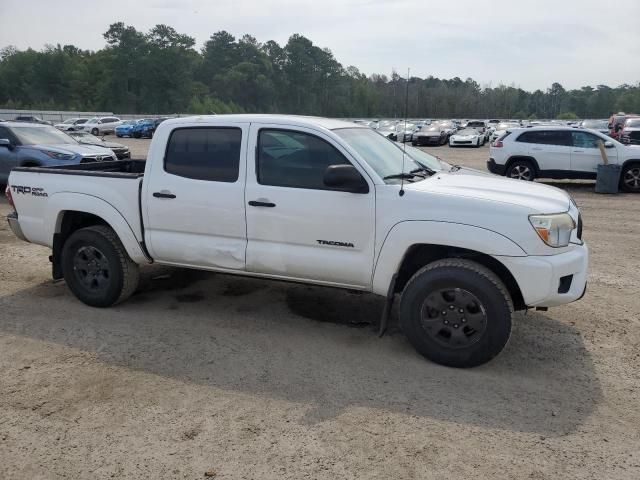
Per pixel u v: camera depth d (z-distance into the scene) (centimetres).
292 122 455
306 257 449
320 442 323
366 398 373
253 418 349
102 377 404
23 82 11206
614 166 1343
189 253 494
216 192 471
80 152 1185
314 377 403
